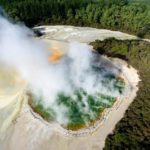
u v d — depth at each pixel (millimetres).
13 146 58281
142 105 65625
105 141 55688
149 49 90688
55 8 137125
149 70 83000
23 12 133250
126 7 129625
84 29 129000
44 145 58094
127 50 94312
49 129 61938
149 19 122938
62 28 130000
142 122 59562
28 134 60875
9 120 64812
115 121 63719
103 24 130750
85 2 142375
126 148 52000
